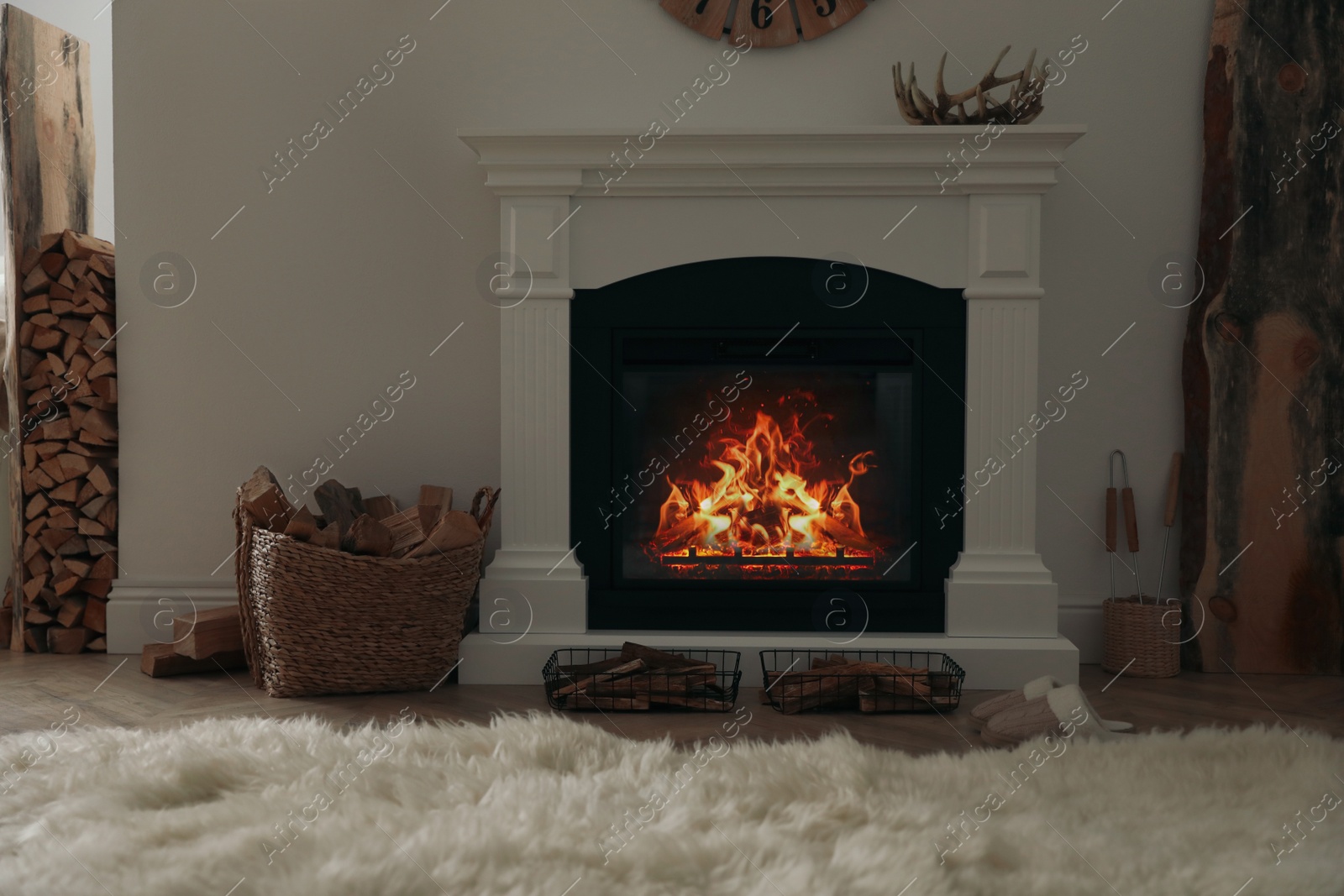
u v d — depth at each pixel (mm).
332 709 2584
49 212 3387
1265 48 3066
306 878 1421
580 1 3252
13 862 1491
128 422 3293
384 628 2717
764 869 1489
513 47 3258
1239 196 3076
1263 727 2244
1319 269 3043
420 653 2768
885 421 3006
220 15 3262
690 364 3012
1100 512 3225
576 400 3014
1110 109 3188
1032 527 2918
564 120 3262
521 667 2881
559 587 2953
